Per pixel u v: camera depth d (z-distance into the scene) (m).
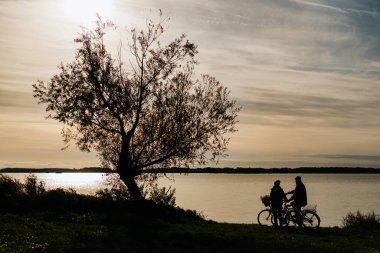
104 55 31.80
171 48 32.09
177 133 32.19
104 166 33.12
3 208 28.36
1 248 17.12
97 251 17.19
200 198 116.62
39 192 31.28
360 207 84.44
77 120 31.55
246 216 63.66
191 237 20.84
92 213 27.88
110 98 31.33
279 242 20.41
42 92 31.27
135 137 32.69
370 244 20.86
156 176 33.19
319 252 18.44
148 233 21.39
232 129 32.81
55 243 18.44
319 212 72.38
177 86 32.41
